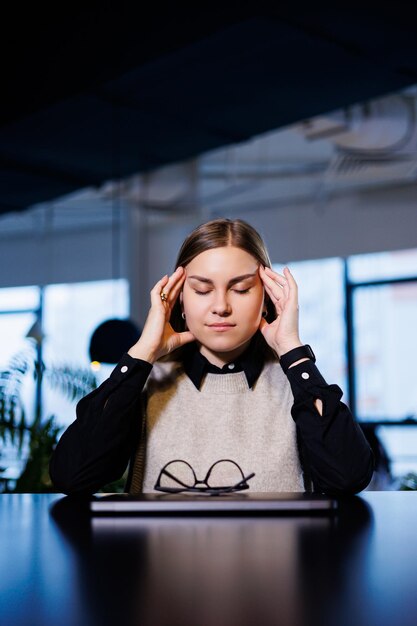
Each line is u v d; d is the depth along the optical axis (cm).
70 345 930
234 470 133
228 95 418
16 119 448
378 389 789
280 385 140
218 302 128
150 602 53
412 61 377
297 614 50
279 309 134
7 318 962
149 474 136
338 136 571
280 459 133
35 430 335
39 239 952
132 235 879
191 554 70
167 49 364
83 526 88
